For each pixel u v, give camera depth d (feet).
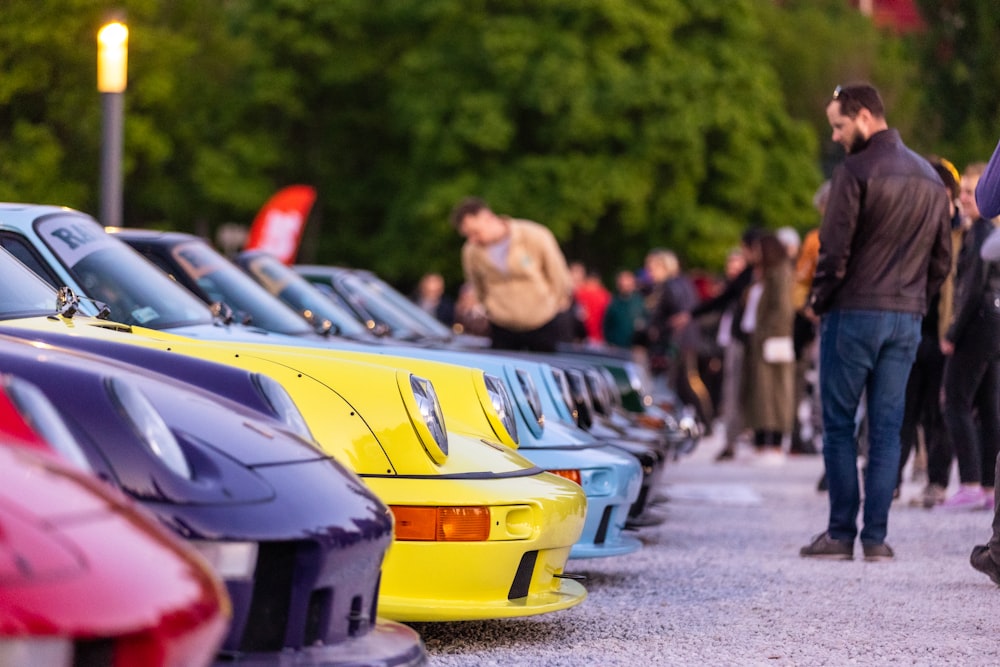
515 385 29.43
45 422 14.12
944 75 96.12
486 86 206.18
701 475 62.03
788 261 68.74
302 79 224.53
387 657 16.39
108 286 29.25
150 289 30.14
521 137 205.87
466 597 21.65
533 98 198.29
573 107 196.75
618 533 30.19
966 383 45.37
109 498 12.31
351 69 222.07
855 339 34.78
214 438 16.29
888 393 35.17
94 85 74.90
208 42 190.29
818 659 23.50
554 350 54.24
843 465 35.63
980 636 25.88
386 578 21.18
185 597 11.57
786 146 218.18
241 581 15.25
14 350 16.31
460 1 208.95
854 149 35.40
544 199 198.39
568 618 26.91
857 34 284.20
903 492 54.08
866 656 23.86
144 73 123.03
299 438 17.54
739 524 43.60
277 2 218.79
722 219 206.08
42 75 73.20
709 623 26.68
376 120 228.43
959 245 47.42
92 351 18.80
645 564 34.65
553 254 54.24
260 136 219.20
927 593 30.55
